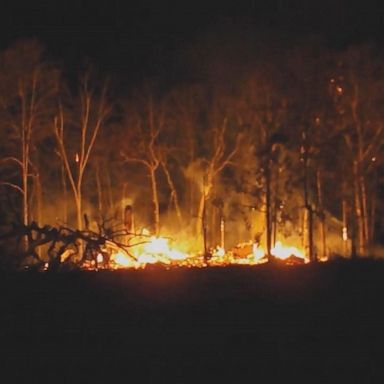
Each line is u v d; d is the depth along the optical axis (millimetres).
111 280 28422
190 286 27703
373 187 47406
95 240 31391
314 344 20125
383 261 33188
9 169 48375
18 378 17781
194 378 17672
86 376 17922
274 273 30469
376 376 17672
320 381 17422
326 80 46906
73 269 30500
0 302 24844
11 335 21156
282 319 22797
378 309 23953
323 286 27562
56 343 20375
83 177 51594
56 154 50625
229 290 27000
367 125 47344
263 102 46781
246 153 49094
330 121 46625
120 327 22000
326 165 46875
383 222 47688
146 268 31953
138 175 52844
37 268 29797
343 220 46094
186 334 21188
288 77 46875
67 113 50281
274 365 18438
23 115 47375
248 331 21422
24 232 30281
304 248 44094
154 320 22797
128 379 17672
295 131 45719
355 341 20359
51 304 24672
